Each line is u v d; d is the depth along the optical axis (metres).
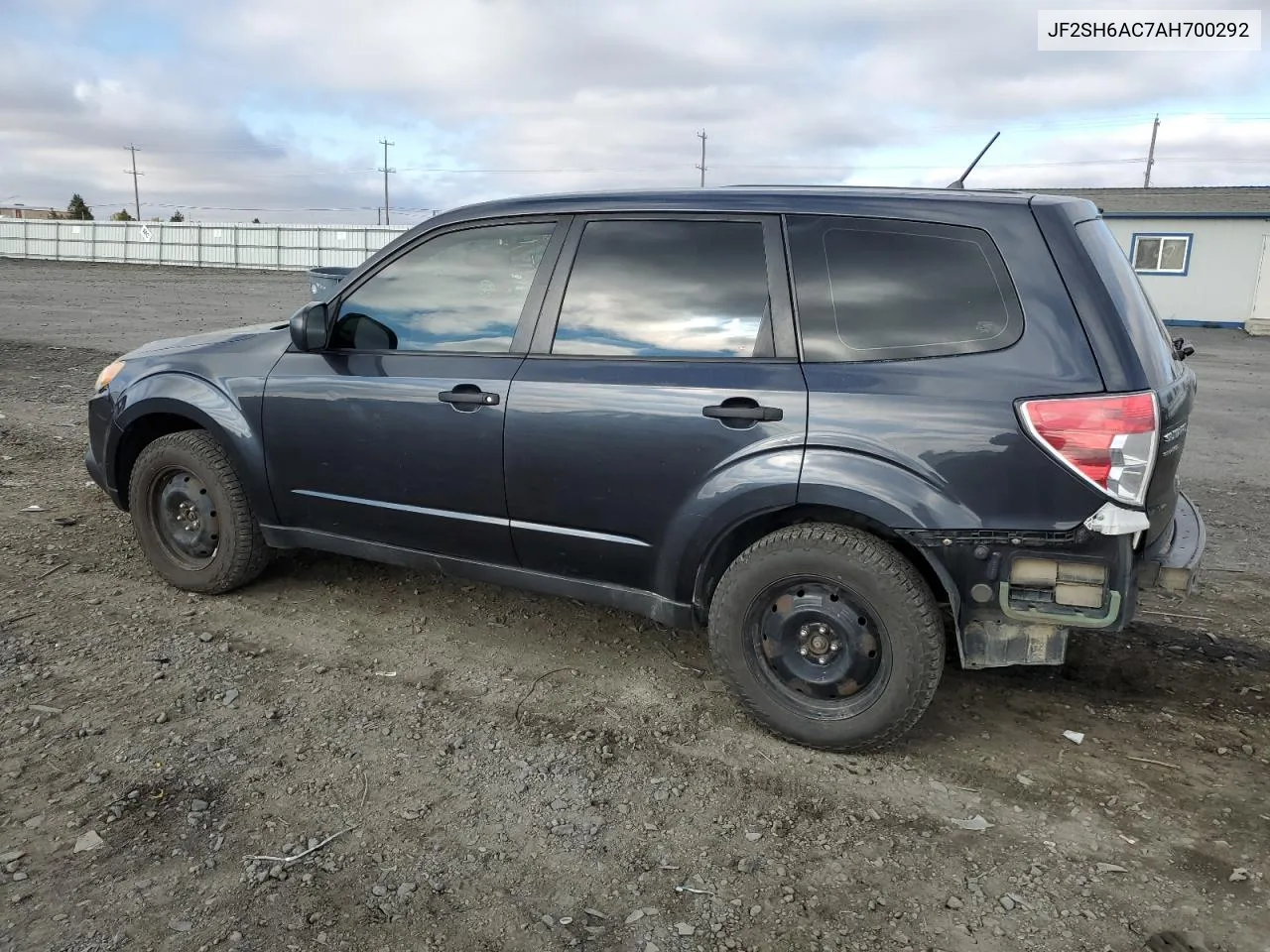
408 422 3.81
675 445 3.31
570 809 2.97
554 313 3.63
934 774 3.20
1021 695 3.76
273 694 3.62
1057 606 2.93
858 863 2.74
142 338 15.17
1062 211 3.06
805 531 3.21
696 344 3.38
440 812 2.93
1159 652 4.16
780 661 3.32
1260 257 26.08
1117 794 3.10
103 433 4.72
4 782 2.98
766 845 2.82
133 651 3.93
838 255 3.24
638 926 2.47
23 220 54.22
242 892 2.54
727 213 3.41
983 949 2.42
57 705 3.46
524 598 4.62
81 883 2.55
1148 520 2.87
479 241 3.82
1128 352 2.86
